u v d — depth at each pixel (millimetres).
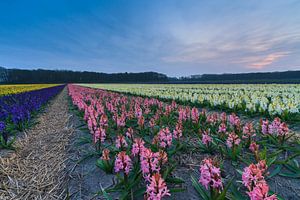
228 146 4078
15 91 26047
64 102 17625
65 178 3701
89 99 14062
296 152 3814
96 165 3754
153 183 2115
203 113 6664
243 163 3740
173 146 4648
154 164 2670
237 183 3135
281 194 2885
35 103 11742
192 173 3578
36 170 4094
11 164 4352
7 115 8180
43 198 3172
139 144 3205
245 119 7605
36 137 6562
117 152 4160
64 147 5367
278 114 6918
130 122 7070
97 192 2967
